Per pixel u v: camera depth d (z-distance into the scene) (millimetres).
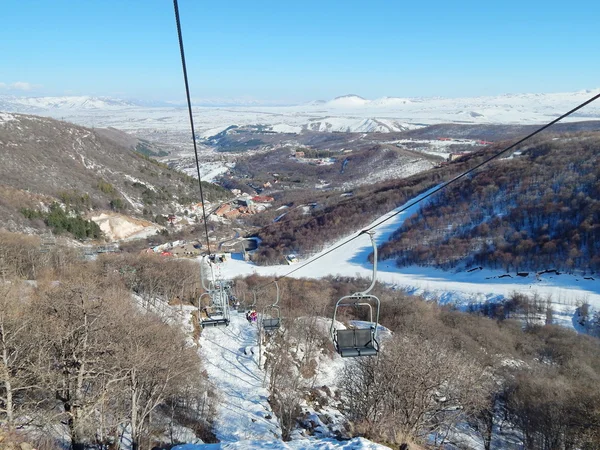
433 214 129000
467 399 31047
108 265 69500
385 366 30172
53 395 27188
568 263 91500
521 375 40844
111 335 29641
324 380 47844
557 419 32469
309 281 90562
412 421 27859
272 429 35094
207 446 18047
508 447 36406
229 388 41438
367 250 120750
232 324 57219
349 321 63375
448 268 103688
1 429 16688
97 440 26859
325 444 16031
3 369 21562
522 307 76500
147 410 27328
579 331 69750
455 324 64375
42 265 64688
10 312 27906
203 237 143375
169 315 50812
